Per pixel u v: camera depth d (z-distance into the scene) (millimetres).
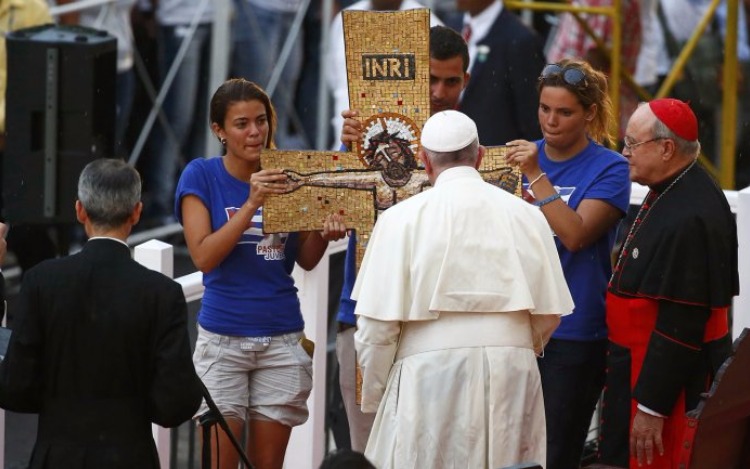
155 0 34438
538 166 18906
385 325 16500
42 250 32031
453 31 20562
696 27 37625
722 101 37812
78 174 29672
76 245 35188
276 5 34812
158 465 16203
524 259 16609
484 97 28422
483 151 18609
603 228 19188
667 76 37500
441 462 16609
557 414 19469
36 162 29656
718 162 38156
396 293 16422
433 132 16891
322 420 23375
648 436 18453
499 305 16422
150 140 35031
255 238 18984
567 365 19391
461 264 16406
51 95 29453
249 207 18359
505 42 28297
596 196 19141
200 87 35000
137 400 15938
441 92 20406
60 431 15773
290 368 19297
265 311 19109
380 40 18469
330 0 35125
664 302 18312
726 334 18812
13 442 24359
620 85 35812
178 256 35844
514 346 16578
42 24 31875
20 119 29609
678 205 18359
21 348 15656
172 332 15773
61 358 15758
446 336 16562
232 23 34844
